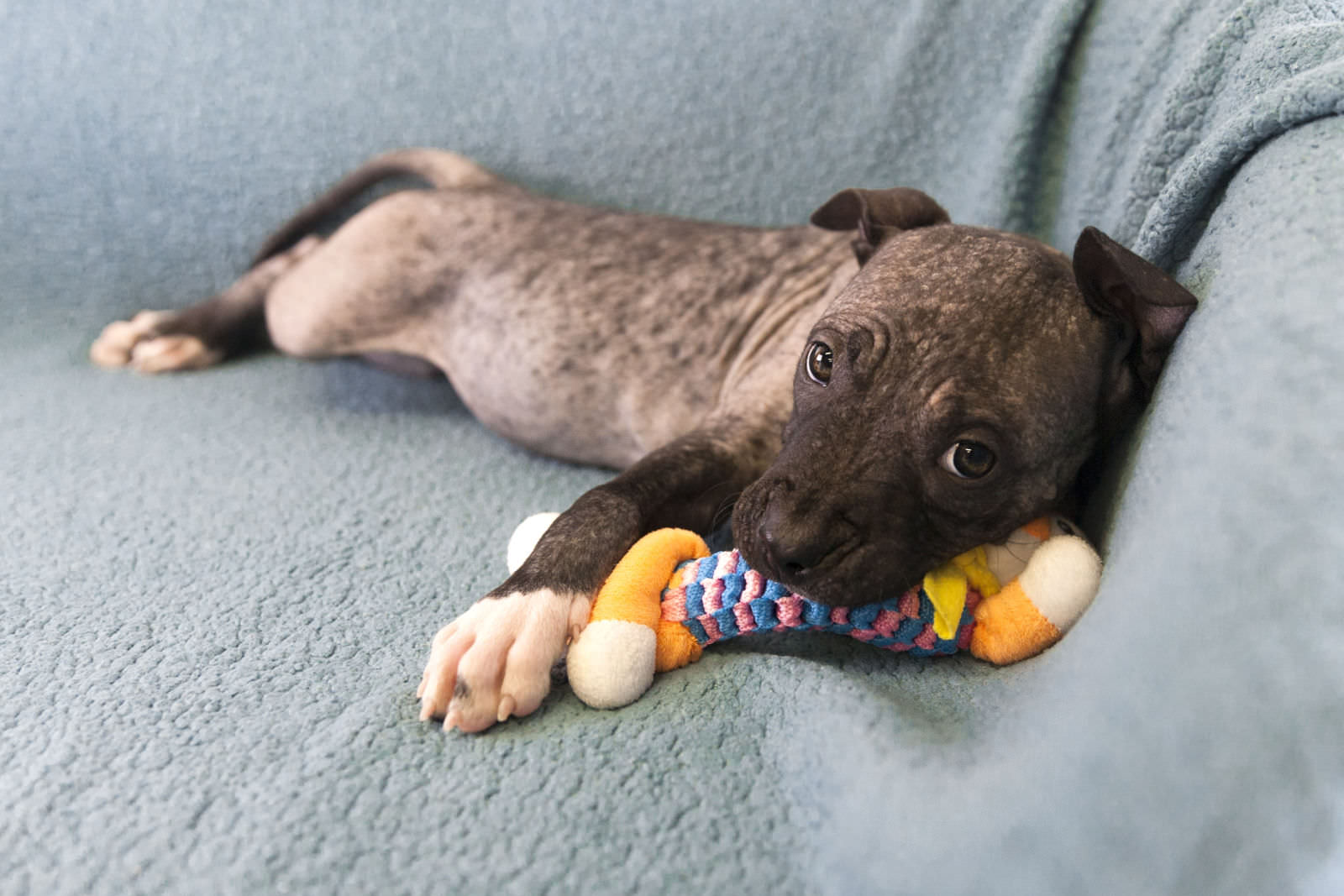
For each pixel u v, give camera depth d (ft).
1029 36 2.32
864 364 1.57
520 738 1.47
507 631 1.50
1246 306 1.42
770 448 1.92
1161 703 1.20
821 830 1.33
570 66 2.59
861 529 1.52
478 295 2.31
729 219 2.60
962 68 2.40
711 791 1.39
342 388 2.60
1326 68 1.53
